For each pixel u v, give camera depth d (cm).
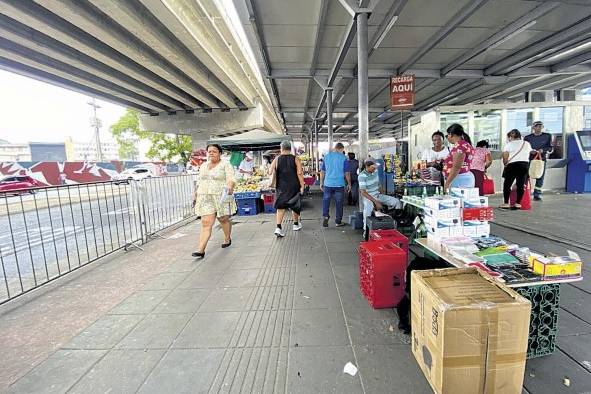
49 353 234
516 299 169
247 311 285
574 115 912
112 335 255
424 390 180
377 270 276
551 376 187
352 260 413
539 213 614
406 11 675
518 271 206
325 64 1028
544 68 1099
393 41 842
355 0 572
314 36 804
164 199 677
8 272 462
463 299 172
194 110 1798
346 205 910
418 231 378
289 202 553
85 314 294
